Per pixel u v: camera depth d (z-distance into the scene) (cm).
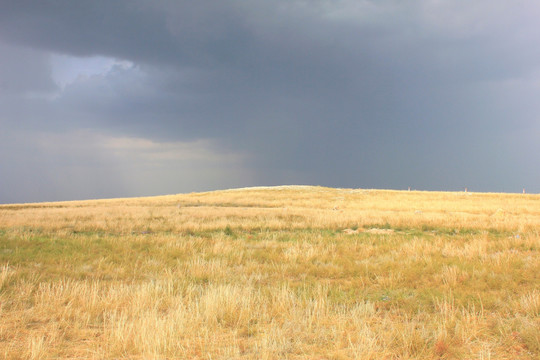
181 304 704
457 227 2091
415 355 517
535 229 1817
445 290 816
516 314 653
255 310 709
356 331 600
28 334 593
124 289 840
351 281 951
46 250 1352
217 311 680
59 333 602
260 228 2164
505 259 1092
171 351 524
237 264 1201
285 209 3450
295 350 532
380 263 1144
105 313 675
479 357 511
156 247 1439
